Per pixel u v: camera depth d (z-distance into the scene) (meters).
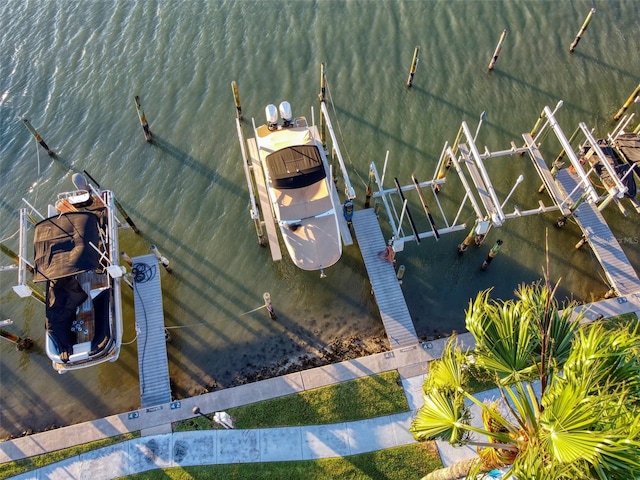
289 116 18.88
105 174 20.83
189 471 14.02
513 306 9.20
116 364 16.78
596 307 16.72
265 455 14.27
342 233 18.20
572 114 22.16
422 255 18.88
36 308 17.92
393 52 23.98
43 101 22.80
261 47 24.23
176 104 22.61
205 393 16.02
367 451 14.33
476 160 17.69
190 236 19.38
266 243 19.05
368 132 21.78
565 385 7.58
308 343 17.22
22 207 20.14
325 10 25.34
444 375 9.35
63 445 14.41
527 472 7.46
